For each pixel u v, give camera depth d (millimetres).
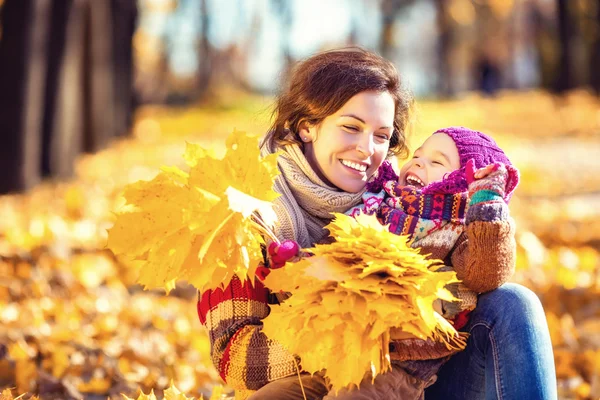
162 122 38250
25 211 12508
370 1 60844
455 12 57000
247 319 3705
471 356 3777
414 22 66562
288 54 53938
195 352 6941
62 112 17109
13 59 14344
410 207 3818
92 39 22344
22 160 14586
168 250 3406
